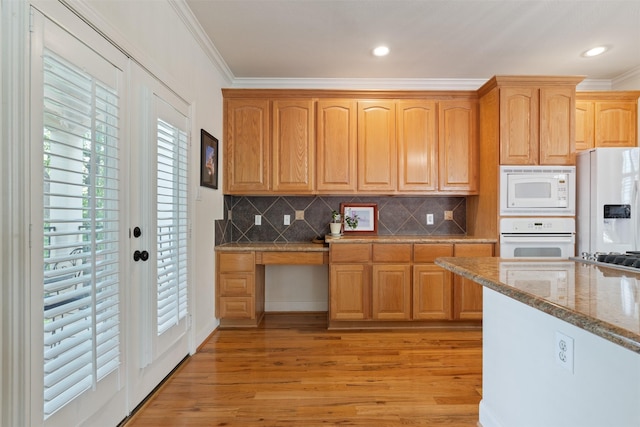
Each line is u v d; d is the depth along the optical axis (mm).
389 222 3674
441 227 3676
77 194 1299
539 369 1232
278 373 2242
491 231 3102
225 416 1772
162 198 2031
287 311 3709
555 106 2980
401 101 3328
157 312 1915
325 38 2703
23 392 1064
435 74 3418
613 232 2799
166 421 1724
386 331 3062
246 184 3322
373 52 2939
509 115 2980
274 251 3117
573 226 2975
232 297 3100
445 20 2445
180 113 2268
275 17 2408
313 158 3330
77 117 1293
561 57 3027
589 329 688
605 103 3326
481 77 3488
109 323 1501
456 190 3332
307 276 3727
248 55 3000
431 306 3082
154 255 1853
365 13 2363
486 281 1111
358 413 1803
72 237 1298
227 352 2584
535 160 2980
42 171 1126
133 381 1750
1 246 1037
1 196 1038
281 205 3668
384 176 3326
